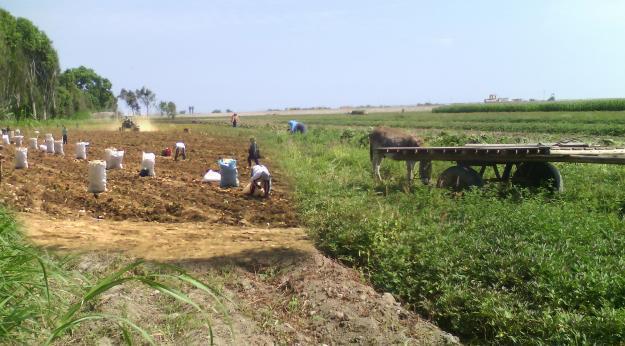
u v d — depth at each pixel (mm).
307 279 6594
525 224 7742
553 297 5719
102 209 10672
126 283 5703
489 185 10555
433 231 7883
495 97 167125
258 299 6055
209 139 32125
